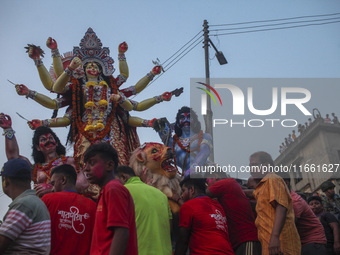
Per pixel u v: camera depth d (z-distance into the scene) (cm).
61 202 448
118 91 730
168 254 454
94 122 690
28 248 386
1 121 649
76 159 652
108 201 358
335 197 746
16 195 421
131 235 361
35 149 667
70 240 436
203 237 487
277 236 479
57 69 709
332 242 642
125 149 712
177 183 641
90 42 748
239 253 526
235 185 564
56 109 716
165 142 719
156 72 758
